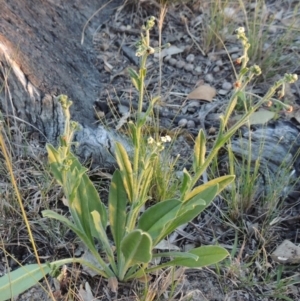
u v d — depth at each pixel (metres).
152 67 2.72
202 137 1.42
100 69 2.69
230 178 1.52
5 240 1.79
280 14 3.05
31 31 2.34
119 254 1.64
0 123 1.95
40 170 2.01
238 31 1.26
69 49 2.56
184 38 2.89
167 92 2.56
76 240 1.82
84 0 2.91
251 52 2.68
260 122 2.31
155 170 1.91
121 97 2.52
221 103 2.50
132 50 2.80
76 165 1.59
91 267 1.64
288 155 2.16
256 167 1.95
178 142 2.26
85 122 2.28
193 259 1.57
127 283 1.70
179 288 1.71
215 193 1.55
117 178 1.60
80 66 2.55
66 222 1.49
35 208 1.87
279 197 2.05
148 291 1.63
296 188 2.09
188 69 2.71
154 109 2.44
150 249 1.38
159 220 1.49
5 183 1.92
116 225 1.62
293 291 1.76
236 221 1.97
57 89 2.22
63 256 1.79
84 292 1.67
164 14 2.91
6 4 2.31
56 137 2.17
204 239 1.91
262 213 1.98
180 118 2.40
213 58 2.77
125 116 2.32
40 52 2.29
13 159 2.02
